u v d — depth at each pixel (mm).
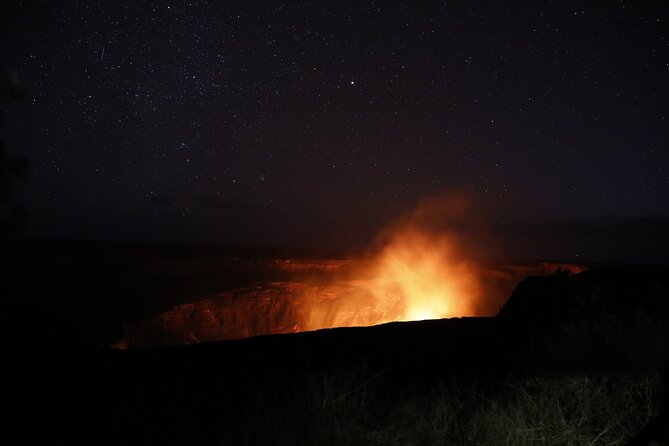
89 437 3904
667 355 4160
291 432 3453
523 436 3518
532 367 4680
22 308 24938
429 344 7082
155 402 4586
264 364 6078
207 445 3629
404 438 3576
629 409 3865
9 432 4023
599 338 4613
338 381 4938
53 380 5258
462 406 4145
